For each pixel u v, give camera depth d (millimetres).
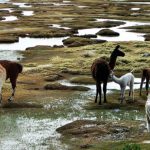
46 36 125250
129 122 43094
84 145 36312
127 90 58969
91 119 45906
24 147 36812
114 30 142000
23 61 84125
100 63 51000
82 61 80062
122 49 93562
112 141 37188
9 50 99375
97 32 131375
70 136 39625
